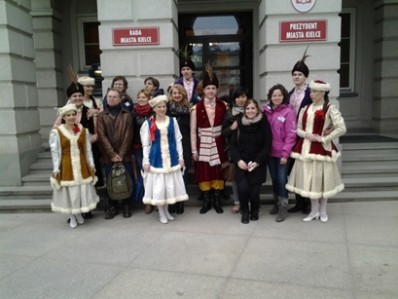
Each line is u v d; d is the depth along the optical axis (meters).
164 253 4.26
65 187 5.18
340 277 3.59
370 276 3.60
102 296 3.39
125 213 5.64
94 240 4.75
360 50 10.02
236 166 5.21
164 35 6.63
